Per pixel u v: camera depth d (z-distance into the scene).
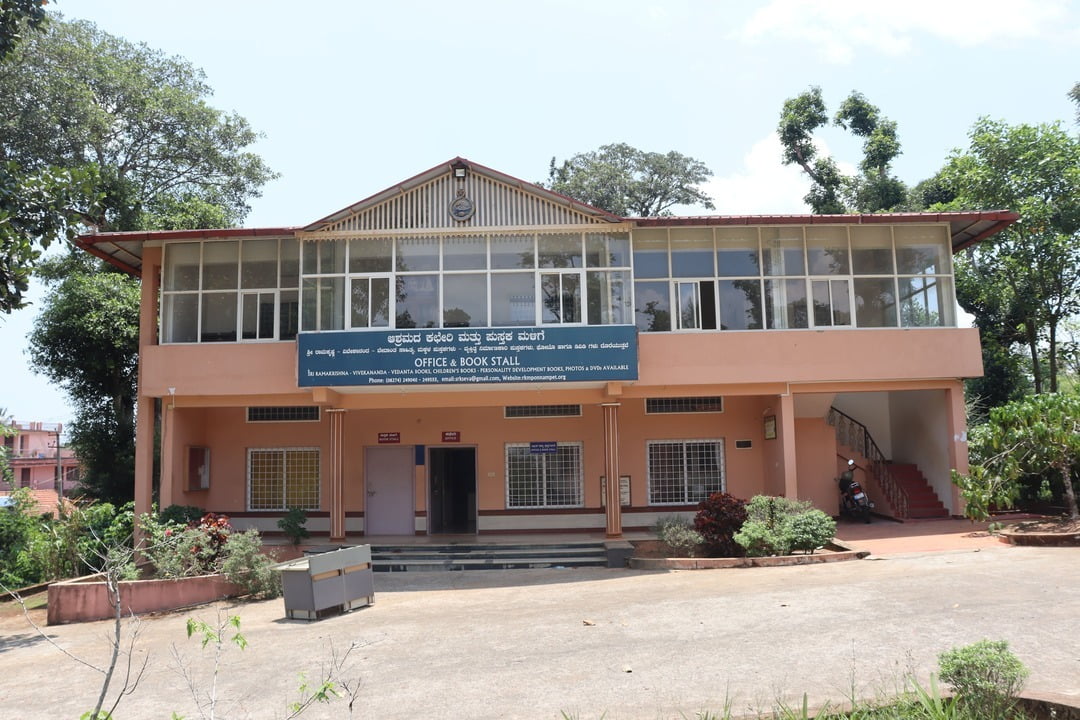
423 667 7.95
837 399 20.95
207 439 19.00
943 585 9.79
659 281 16.58
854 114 28.91
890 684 6.29
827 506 18.41
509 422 18.91
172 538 13.74
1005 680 5.27
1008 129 20.48
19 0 11.50
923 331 16.50
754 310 16.56
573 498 18.75
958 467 16.62
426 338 15.60
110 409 22.75
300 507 18.83
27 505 18.66
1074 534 12.55
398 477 18.83
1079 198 19.23
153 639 10.45
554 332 15.63
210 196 28.06
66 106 22.30
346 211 16.02
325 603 11.16
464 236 16.11
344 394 16.73
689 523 16.30
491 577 14.38
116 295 21.69
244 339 16.61
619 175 38.62
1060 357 22.34
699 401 18.94
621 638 8.52
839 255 16.78
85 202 12.15
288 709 6.91
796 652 7.41
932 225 16.86
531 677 7.30
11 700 8.05
